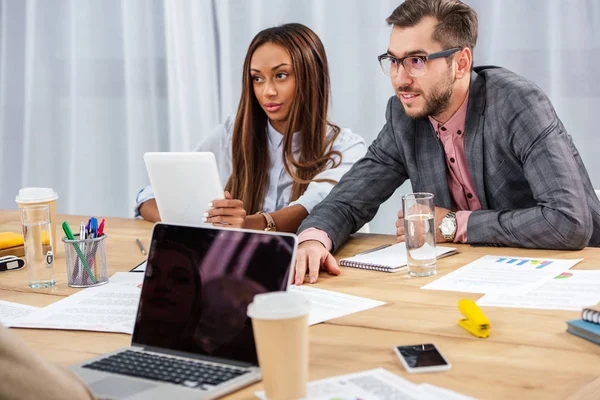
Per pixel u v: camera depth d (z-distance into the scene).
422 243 1.50
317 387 0.94
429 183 1.99
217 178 1.84
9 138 3.86
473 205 2.04
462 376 0.98
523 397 0.90
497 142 1.87
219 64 3.44
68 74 3.70
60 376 0.83
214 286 1.07
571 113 2.86
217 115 3.48
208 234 1.10
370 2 3.10
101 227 1.57
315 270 1.53
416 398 0.89
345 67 3.17
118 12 3.58
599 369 0.98
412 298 1.36
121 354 1.08
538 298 1.29
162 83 3.55
